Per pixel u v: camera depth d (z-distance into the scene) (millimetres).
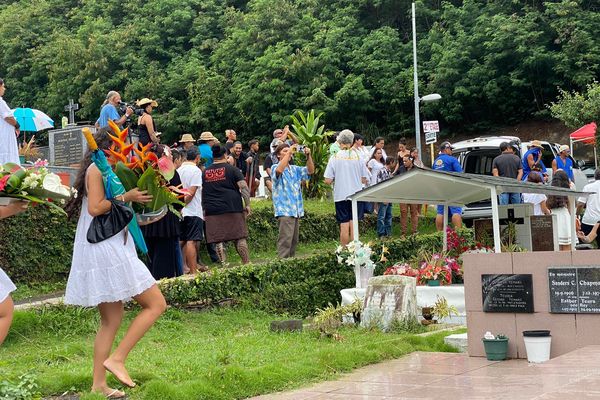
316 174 21547
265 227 17484
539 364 7477
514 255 8617
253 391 7102
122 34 42938
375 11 42844
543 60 36062
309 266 13164
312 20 40656
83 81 42219
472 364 8266
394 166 19656
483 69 37062
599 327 8172
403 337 9500
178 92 41500
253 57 40625
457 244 13695
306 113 37625
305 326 10836
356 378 7688
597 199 15305
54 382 7094
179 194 7664
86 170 6746
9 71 46125
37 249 12969
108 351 6770
